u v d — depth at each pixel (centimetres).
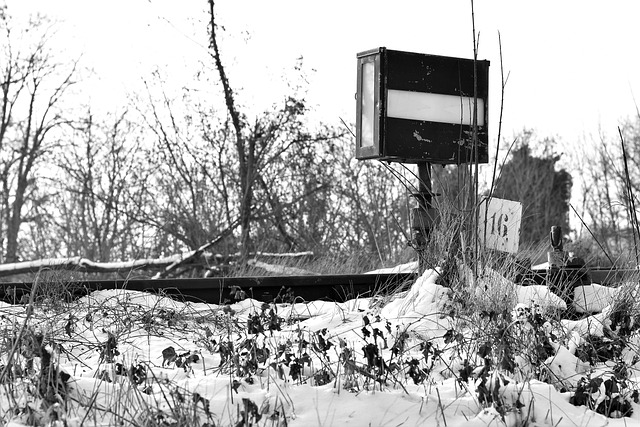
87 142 3136
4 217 3541
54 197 3225
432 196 880
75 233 2761
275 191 2203
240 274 1586
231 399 524
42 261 1591
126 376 555
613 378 562
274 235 2159
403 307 804
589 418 529
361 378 579
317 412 500
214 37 2175
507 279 797
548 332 680
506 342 602
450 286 809
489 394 527
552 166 4041
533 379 592
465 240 824
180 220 2150
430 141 885
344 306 917
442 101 892
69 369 629
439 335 731
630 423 530
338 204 2289
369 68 889
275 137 2205
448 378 607
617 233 2011
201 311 888
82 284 960
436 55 890
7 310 864
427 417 516
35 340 563
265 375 595
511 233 874
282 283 1015
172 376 601
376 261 1625
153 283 981
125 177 2562
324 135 2259
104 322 832
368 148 884
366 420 509
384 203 2305
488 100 910
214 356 685
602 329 689
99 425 487
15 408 505
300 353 608
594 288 895
